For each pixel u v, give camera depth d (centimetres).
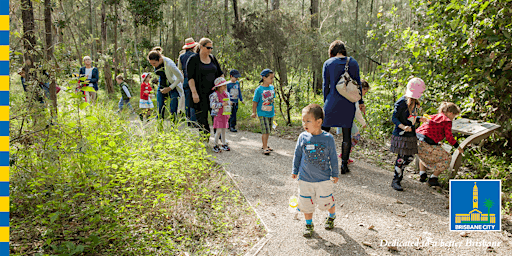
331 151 298
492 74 497
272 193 406
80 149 340
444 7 562
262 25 874
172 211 339
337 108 459
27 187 324
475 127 462
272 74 568
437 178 441
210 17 1734
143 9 1573
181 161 401
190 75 555
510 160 514
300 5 2281
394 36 666
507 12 467
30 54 338
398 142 421
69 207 304
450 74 565
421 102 597
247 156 563
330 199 304
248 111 1003
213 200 373
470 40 493
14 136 325
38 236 277
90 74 850
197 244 290
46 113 334
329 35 970
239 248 288
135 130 509
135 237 288
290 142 682
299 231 319
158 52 643
